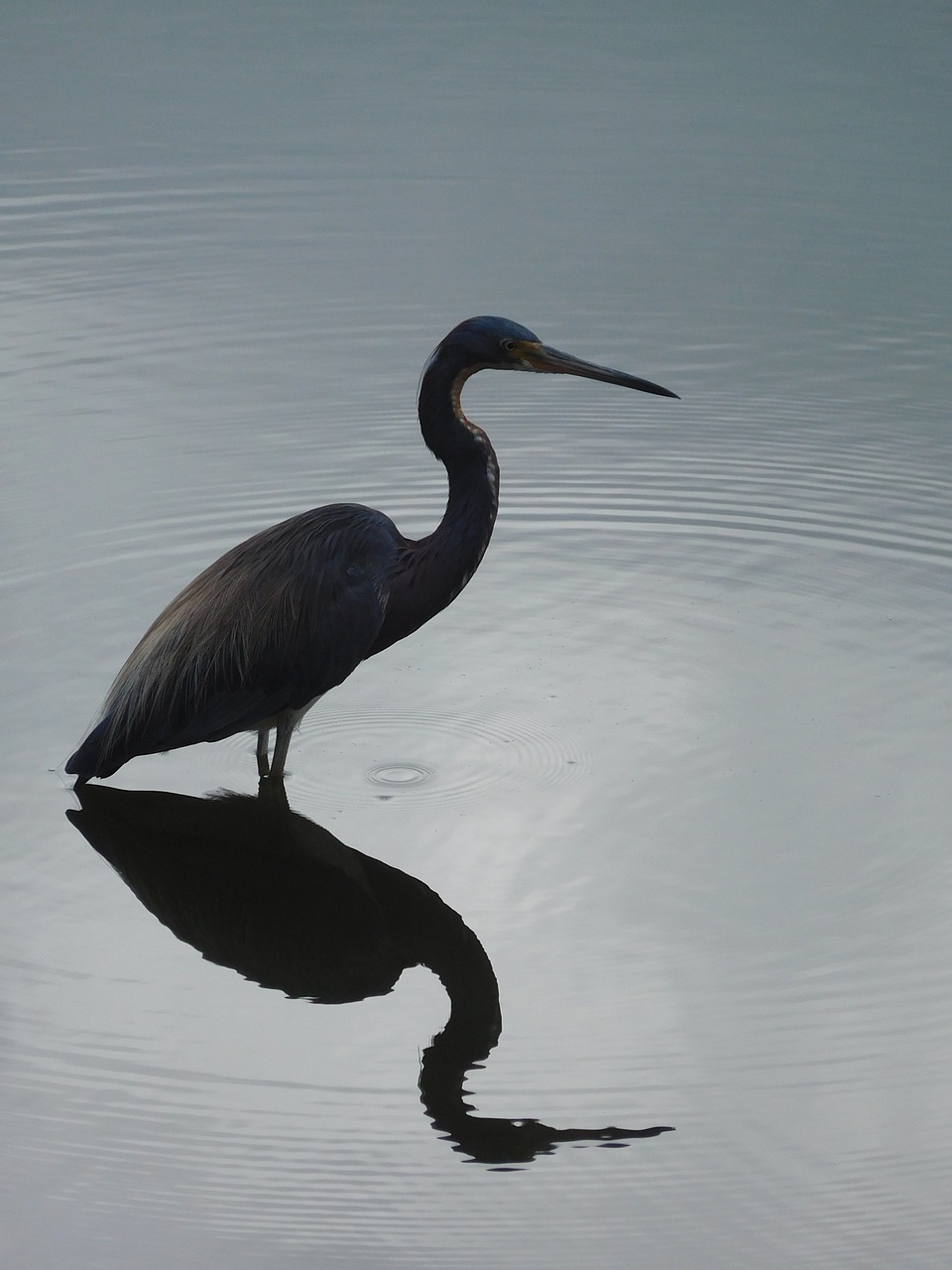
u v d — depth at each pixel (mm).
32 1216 7992
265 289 21641
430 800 11523
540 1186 8234
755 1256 7797
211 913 10469
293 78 30625
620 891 10508
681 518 15898
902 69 30625
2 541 15211
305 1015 9508
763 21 34281
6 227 23828
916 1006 9383
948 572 14648
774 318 20625
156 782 11945
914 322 20391
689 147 26703
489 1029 9305
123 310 21000
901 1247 7855
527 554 15234
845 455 17141
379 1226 7957
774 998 9508
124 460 16984
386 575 11984
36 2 36062
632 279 21719
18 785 11742
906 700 12578
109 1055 9117
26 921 10367
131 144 27344
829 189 24906
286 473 16766
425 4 35844
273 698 11688
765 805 11352
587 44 32688
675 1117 8641
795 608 14094
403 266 22281
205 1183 8164
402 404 18453
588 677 13094
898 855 10750
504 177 25469
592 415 18406
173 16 35000
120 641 13508
